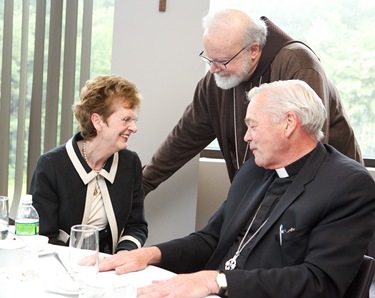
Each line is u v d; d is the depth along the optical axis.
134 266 1.95
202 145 3.13
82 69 3.63
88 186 2.43
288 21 3.90
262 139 2.02
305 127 2.00
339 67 3.92
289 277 1.79
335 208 1.88
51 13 3.60
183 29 3.31
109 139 2.41
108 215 2.45
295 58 2.54
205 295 1.75
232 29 2.50
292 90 2.01
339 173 1.92
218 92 2.86
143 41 3.32
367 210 1.87
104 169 2.48
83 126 2.42
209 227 2.38
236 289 1.76
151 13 3.30
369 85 3.92
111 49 3.66
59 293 1.64
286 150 2.03
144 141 3.38
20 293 1.61
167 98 3.35
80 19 3.63
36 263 1.81
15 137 3.77
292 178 2.05
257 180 2.25
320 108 2.02
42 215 2.38
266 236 1.98
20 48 3.69
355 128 3.96
